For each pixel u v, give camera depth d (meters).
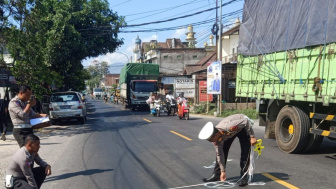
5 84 15.75
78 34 22.41
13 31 13.82
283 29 8.77
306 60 7.85
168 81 45.56
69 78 26.09
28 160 4.49
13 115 6.09
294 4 8.35
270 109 9.70
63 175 6.85
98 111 29.36
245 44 10.81
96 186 6.00
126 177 6.53
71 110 16.75
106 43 26.88
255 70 10.25
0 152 9.23
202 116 22.03
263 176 6.23
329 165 7.04
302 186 5.54
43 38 15.12
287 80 8.59
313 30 7.52
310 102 7.97
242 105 23.33
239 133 5.78
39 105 18.94
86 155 8.87
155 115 22.03
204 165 7.32
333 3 6.95
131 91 27.84
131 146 10.04
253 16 10.40
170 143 10.38
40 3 14.67
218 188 5.62
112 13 26.77
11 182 4.39
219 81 21.41
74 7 25.11
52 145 10.68
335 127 7.27
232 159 7.80
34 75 14.86
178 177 6.41
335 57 6.86
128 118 20.42
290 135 8.53
